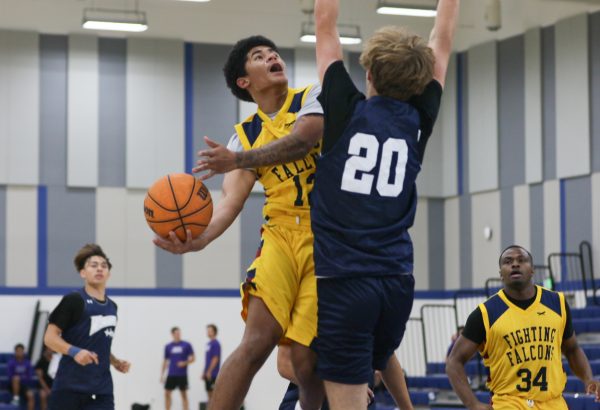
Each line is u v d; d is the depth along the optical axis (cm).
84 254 927
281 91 534
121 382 2561
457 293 2533
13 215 2584
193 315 2645
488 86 2697
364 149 446
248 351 485
